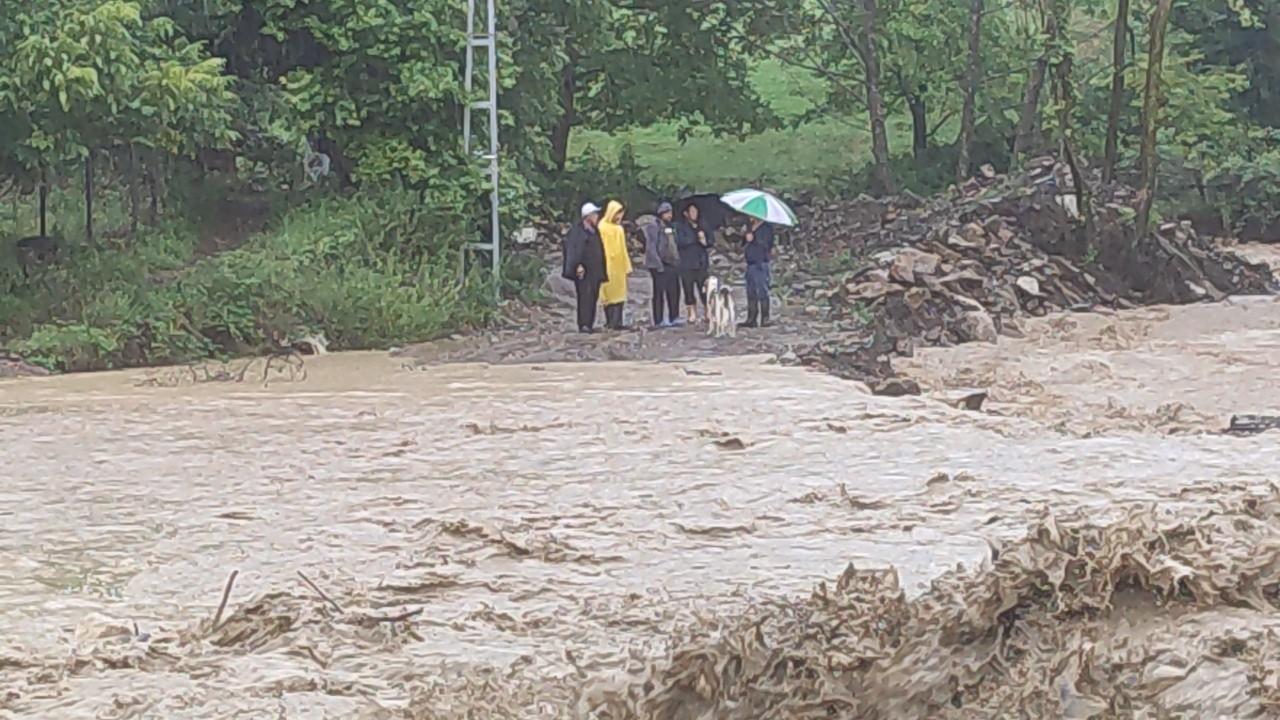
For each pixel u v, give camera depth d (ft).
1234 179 168.76
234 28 107.45
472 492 49.19
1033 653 22.82
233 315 89.04
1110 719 20.97
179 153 104.12
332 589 37.96
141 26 92.22
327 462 54.70
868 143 193.06
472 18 104.37
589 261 93.97
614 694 24.88
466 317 96.99
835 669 23.47
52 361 83.20
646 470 52.54
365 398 70.79
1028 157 157.28
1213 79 134.82
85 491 50.16
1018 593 23.52
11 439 60.39
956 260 105.19
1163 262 111.86
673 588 37.55
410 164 104.68
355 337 91.35
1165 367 82.28
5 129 91.61
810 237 136.26
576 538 42.75
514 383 75.10
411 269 101.24
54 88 87.35
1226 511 25.90
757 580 38.19
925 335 93.30
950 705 22.66
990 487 49.21
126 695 30.45
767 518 45.14
